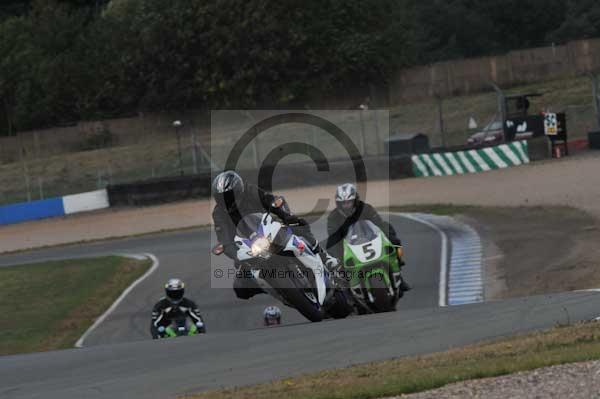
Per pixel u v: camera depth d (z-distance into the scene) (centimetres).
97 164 16750
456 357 2312
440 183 10906
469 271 5706
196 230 9856
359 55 19412
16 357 3275
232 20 19625
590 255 5397
